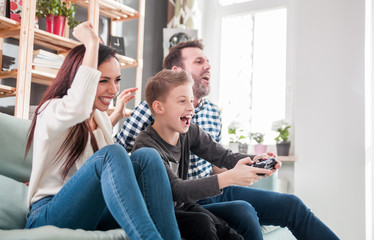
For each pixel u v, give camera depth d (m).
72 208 1.03
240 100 3.72
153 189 1.08
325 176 2.97
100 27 3.36
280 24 3.58
